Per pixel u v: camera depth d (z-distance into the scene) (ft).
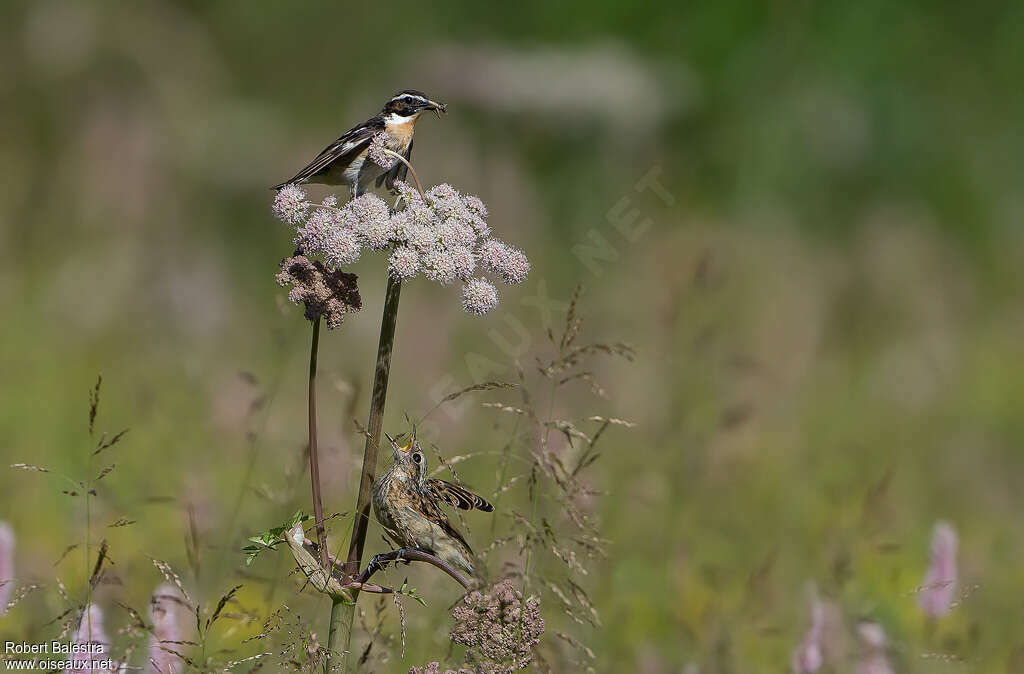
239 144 74.08
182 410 37.58
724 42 84.43
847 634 22.39
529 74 75.77
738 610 24.94
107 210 65.82
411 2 85.76
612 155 74.33
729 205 76.79
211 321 54.85
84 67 76.64
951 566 22.49
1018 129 84.84
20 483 32.04
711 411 34.94
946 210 81.20
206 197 70.74
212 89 80.18
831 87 83.82
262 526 25.79
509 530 18.79
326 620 21.49
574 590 17.78
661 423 33.17
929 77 86.07
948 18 88.79
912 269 65.10
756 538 29.50
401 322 47.47
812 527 30.58
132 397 40.01
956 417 48.32
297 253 16.03
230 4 84.69
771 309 53.98
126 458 33.65
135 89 76.89
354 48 84.53
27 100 74.69
